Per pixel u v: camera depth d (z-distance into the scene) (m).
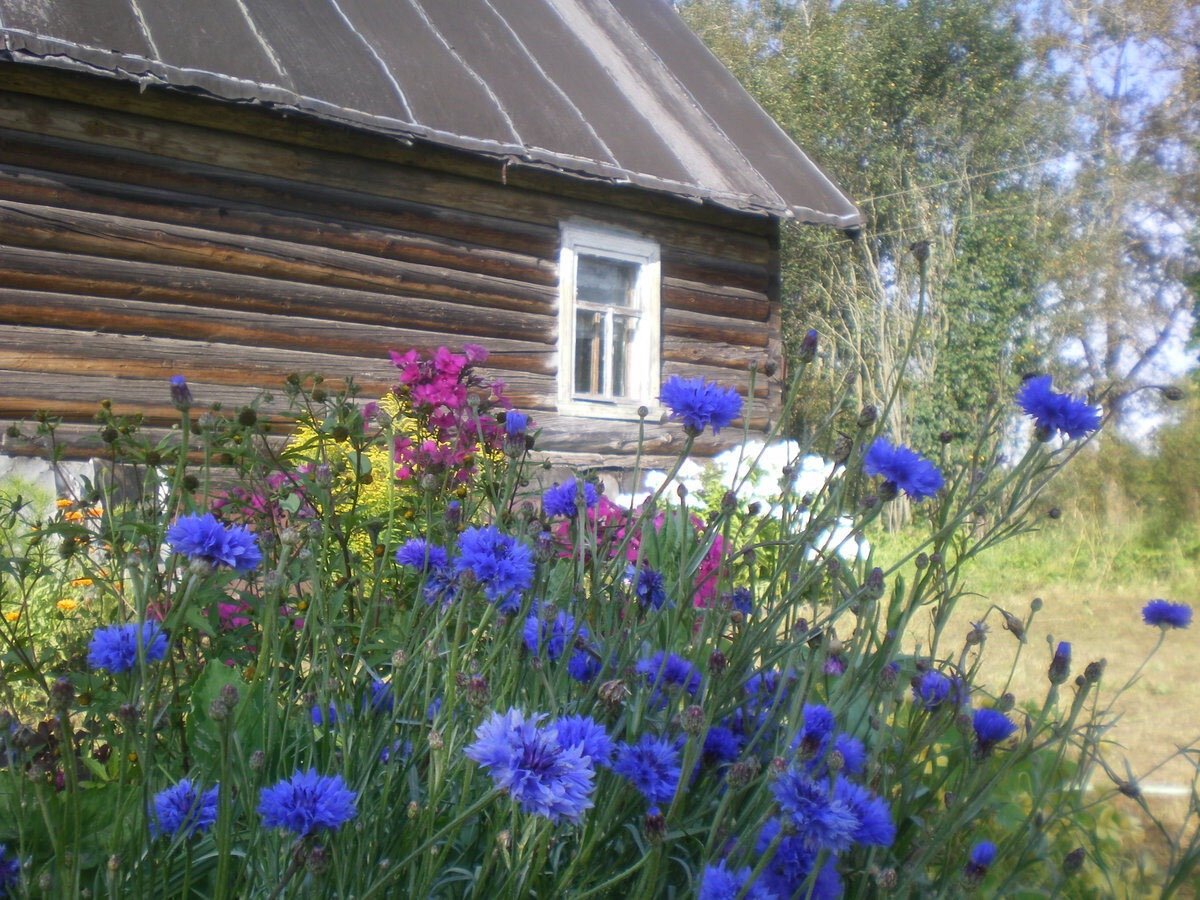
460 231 7.47
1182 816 2.56
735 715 1.78
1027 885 1.90
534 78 8.44
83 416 6.02
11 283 5.84
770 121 9.95
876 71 19.30
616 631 1.89
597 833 1.39
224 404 6.44
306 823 1.16
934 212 17.52
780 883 1.34
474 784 1.54
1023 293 16.00
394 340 7.16
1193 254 19.12
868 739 1.78
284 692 2.00
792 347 18.33
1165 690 3.95
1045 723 1.65
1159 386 1.85
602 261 8.47
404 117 6.78
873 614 1.89
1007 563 8.00
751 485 5.20
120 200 6.13
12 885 1.31
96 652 1.39
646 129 8.62
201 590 2.01
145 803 1.30
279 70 6.46
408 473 3.05
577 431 7.97
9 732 1.28
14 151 5.82
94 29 5.83
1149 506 9.27
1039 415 1.82
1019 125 19.28
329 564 2.48
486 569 1.48
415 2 8.55
